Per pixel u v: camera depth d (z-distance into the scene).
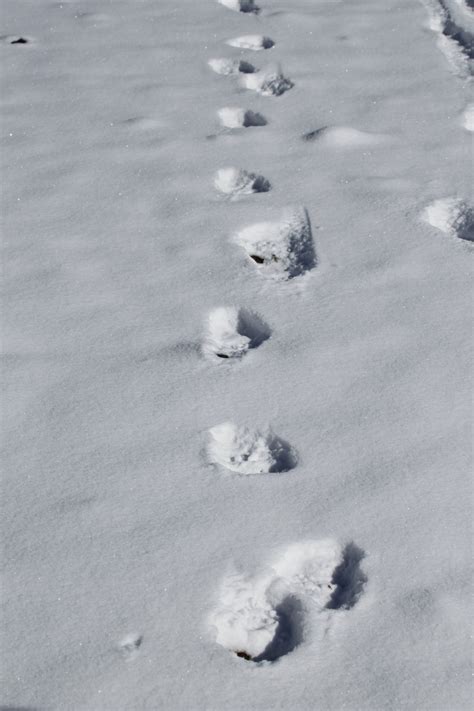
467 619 1.89
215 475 2.22
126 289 2.88
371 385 2.49
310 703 1.74
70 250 3.06
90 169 3.53
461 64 4.42
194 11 4.98
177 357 2.60
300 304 2.81
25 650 1.83
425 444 2.30
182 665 1.80
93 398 2.45
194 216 3.25
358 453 2.28
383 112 3.95
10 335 2.67
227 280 2.92
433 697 1.75
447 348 2.62
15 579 1.96
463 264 2.96
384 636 1.86
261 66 4.39
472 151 3.63
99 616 1.89
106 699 1.75
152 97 4.08
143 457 2.27
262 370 2.55
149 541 2.05
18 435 2.33
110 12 4.96
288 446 2.33
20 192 3.38
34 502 2.14
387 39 4.65
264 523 2.10
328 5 5.07
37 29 4.75
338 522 2.10
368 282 2.89
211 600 1.93
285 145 3.71
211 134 3.79
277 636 1.94
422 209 3.26
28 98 4.06
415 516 2.11
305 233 3.16
